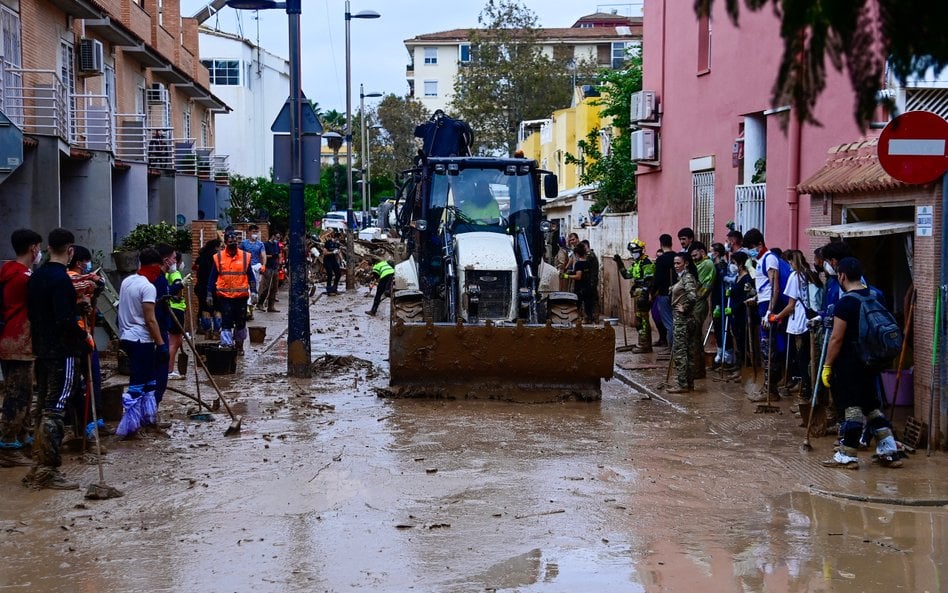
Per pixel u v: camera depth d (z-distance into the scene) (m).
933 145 8.86
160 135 31.05
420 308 13.76
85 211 21.23
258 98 66.19
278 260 26.75
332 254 33.25
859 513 7.40
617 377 14.70
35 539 6.82
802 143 14.38
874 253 12.01
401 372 12.45
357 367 15.61
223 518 7.30
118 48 29.08
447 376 12.48
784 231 14.85
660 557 6.38
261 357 16.91
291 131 14.45
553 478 8.44
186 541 6.76
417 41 90.38
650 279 17.09
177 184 30.30
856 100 3.18
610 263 23.28
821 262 10.84
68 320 8.12
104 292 16.70
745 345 14.00
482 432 10.41
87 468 8.87
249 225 31.47
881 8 3.03
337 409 11.84
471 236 13.95
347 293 34.41
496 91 62.59
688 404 12.09
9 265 9.12
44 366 8.22
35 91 21.69
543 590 5.79
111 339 16.66
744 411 11.57
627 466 8.88
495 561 6.31
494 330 12.21
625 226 25.06
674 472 8.65
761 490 8.05
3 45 19.92
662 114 20.78
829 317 9.71
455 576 6.04
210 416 11.17
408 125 75.69
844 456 8.72
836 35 3.10
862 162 10.68
